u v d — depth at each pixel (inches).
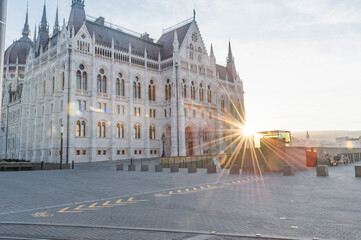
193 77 3545.8
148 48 3550.7
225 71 4480.8
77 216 437.4
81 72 2684.5
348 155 2111.2
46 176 1207.6
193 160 1899.6
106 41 3068.4
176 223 385.7
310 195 607.5
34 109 3171.8
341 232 330.3
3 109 4426.7
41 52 3080.7
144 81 3230.8
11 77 4778.5
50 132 2770.7
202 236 320.5
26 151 3125.0
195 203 535.2
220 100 3927.2
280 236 315.0
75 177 1143.6
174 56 3294.8
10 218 429.1
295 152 1418.6
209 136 3678.6
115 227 362.0
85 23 2930.6
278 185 791.7
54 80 2795.3
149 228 355.3
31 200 593.0
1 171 1638.8
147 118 3174.2
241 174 1176.2
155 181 948.0
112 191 716.0
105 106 2837.1
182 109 3213.6
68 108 2536.9
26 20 5334.6
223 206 501.4
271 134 1309.1
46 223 387.5
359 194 612.1
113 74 2903.5
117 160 2763.3
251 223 379.2
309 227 354.3
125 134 2972.4
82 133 2628.0
